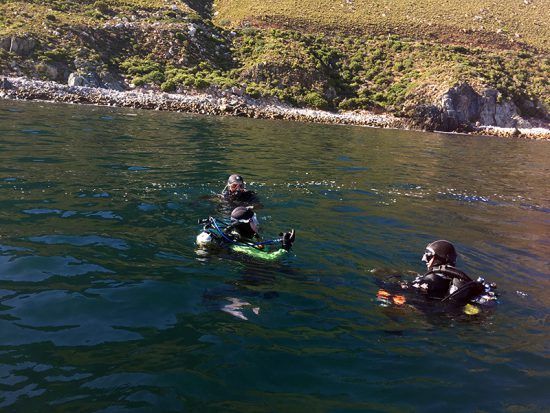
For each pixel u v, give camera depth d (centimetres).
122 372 292
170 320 365
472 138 2964
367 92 3897
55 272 440
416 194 955
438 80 3862
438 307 421
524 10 6494
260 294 425
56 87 2822
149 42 3856
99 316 364
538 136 3484
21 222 570
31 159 950
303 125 2688
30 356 304
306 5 5728
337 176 1085
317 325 374
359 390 290
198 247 530
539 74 4678
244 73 3762
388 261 536
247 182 927
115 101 2781
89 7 4216
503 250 616
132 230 573
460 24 5741
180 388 279
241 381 291
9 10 3588
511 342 367
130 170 933
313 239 593
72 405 257
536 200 997
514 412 277
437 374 314
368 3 6088
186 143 1422
